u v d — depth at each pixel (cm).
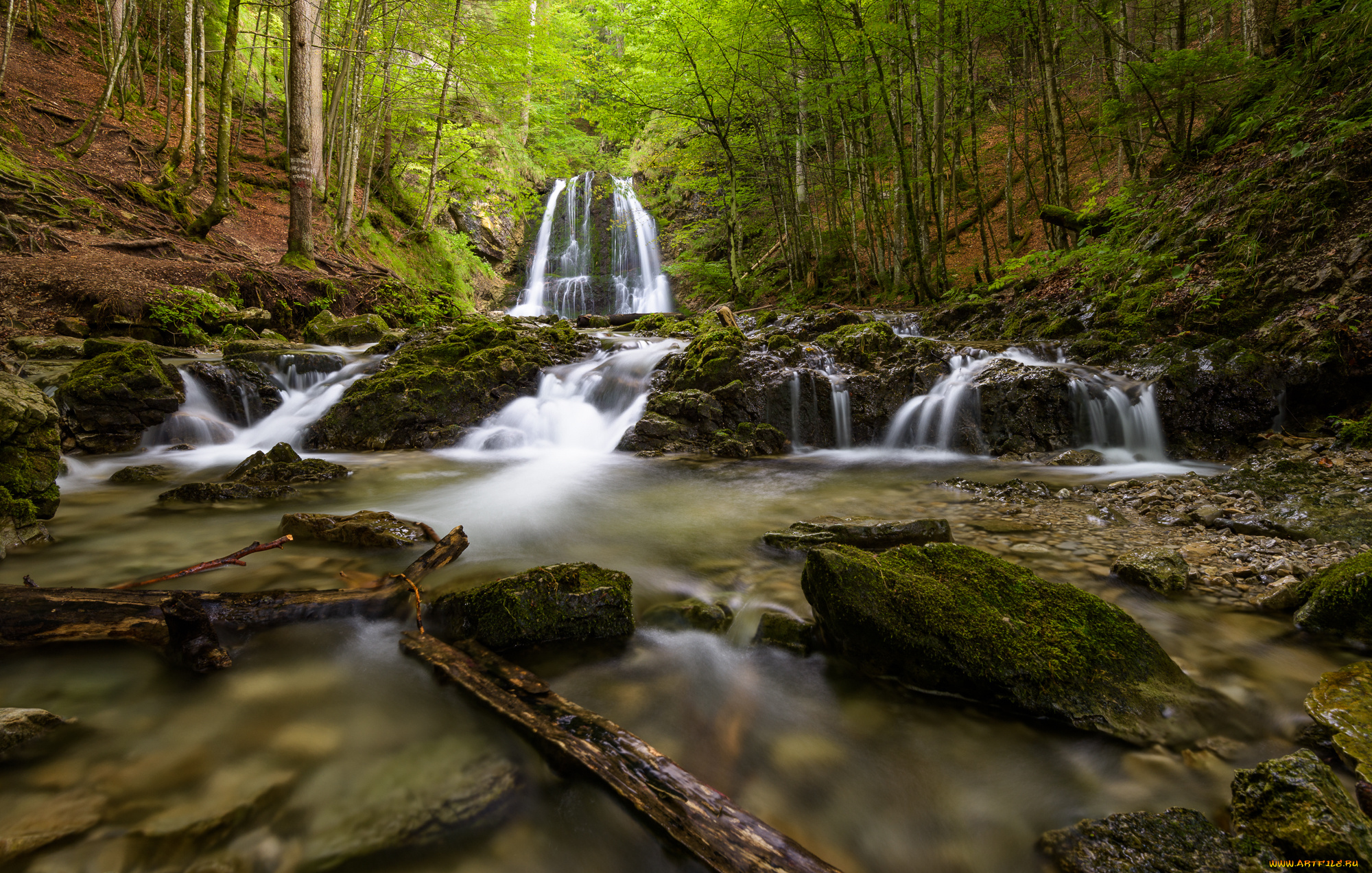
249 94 2052
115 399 693
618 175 3069
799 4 1359
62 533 420
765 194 2050
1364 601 272
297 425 811
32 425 409
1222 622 299
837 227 1884
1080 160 1622
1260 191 874
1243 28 1103
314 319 1202
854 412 841
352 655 268
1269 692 239
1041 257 1101
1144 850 165
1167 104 1093
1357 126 775
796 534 412
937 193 1420
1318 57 938
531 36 2119
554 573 296
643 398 895
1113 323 927
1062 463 699
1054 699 227
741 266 2039
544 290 2617
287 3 1362
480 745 213
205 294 1031
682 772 193
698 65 1585
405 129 2233
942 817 189
